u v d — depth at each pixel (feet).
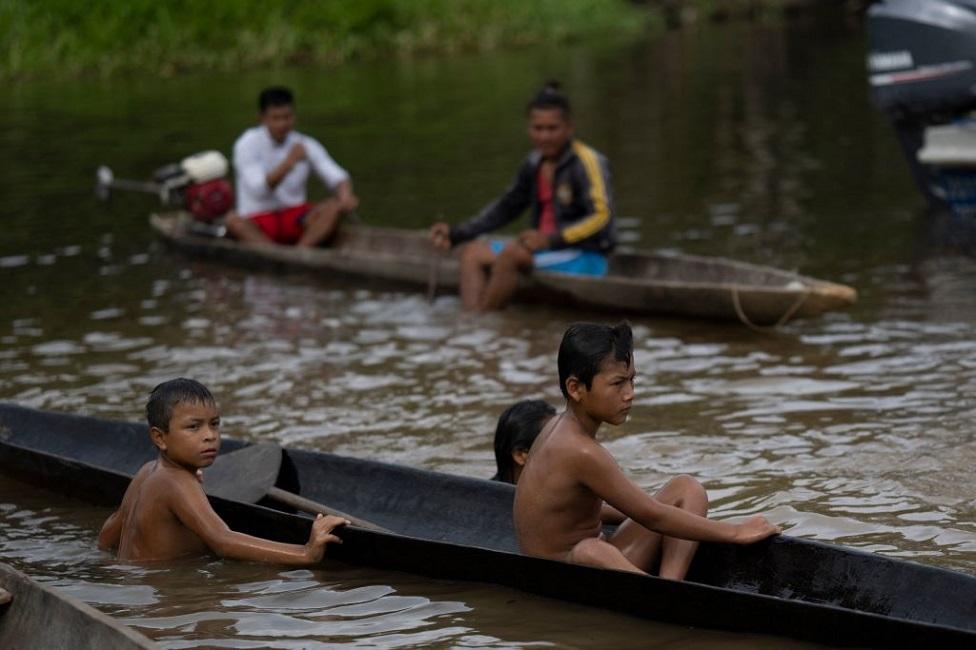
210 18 126.31
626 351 24.61
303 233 57.98
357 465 30.63
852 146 78.07
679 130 86.63
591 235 48.37
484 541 28.35
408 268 50.98
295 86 111.45
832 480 30.76
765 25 153.69
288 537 27.94
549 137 48.14
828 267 52.08
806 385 38.06
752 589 24.86
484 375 40.34
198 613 25.03
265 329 46.26
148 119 93.04
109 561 27.86
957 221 58.49
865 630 21.88
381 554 26.63
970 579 22.33
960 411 35.09
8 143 84.89
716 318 44.70
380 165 76.79
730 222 61.11
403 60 129.39
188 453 27.50
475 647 23.29
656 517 24.61
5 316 48.70
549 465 25.22
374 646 23.45
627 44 139.44
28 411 34.71
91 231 62.85
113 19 121.90
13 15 119.75
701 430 34.65
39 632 22.50
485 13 139.44
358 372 41.04
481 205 65.77
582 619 24.20
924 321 44.01
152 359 42.91
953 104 55.77
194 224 59.72
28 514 31.01
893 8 56.34
